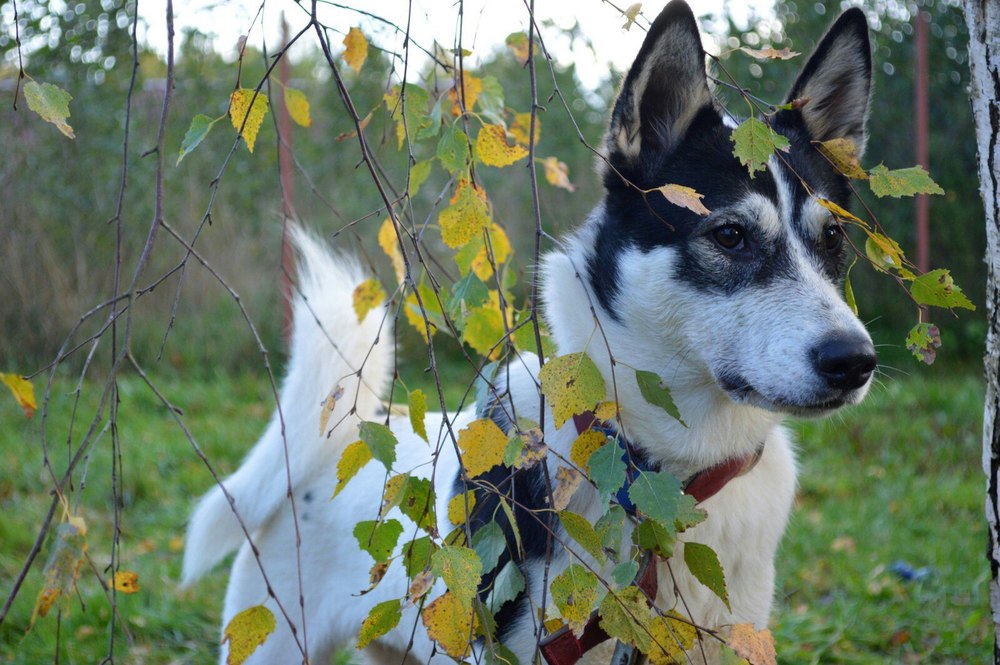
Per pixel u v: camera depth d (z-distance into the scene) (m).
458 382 2.65
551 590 0.78
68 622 1.37
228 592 1.15
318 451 1.12
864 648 1.36
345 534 1.08
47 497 1.87
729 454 0.94
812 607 1.47
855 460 2.22
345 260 1.21
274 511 1.13
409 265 0.79
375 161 0.87
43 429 0.79
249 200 2.67
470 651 0.83
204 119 0.80
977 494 1.96
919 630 1.37
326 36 0.87
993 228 0.90
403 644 1.07
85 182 2.65
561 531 0.90
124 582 0.86
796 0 2.81
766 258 0.94
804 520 1.82
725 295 0.93
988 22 0.88
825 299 0.91
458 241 0.83
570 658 0.89
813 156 0.99
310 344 1.13
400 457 1.09
